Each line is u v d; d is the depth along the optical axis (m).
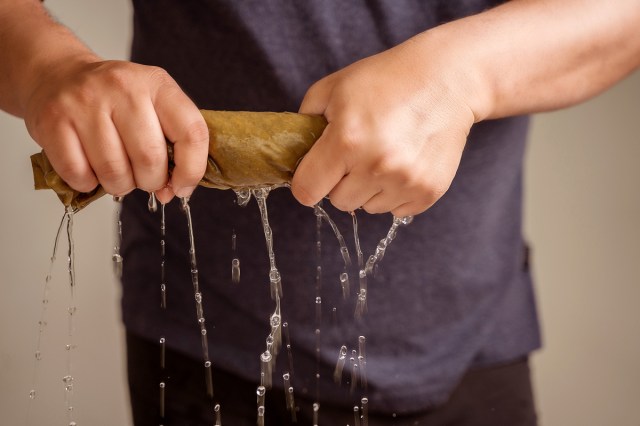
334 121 0.75
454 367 1.01
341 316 0.99
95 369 1.73
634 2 0.87
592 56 0.86
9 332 1.69
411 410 1.01
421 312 1.00
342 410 1.01
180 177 0.75
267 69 0.96
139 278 1.04
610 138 1.96
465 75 0.79
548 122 1.97
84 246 1.74
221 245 0.99
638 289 1.91
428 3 0.97
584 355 1.90
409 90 0.77
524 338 1.08
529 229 1.96
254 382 1.01
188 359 1.02
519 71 0.82
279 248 0.98
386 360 1.00
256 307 0.99
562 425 1.87
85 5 1.80
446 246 0.99
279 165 0.76
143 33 1.03
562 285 1.93
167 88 0.75
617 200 1.95
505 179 1.02
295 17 0.95
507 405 1.06
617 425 1.85
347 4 0.95
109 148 0.74
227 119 0.76
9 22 0.86
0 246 1.70
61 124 0.75
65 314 1.73
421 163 0.76
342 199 0.77
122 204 1.06
